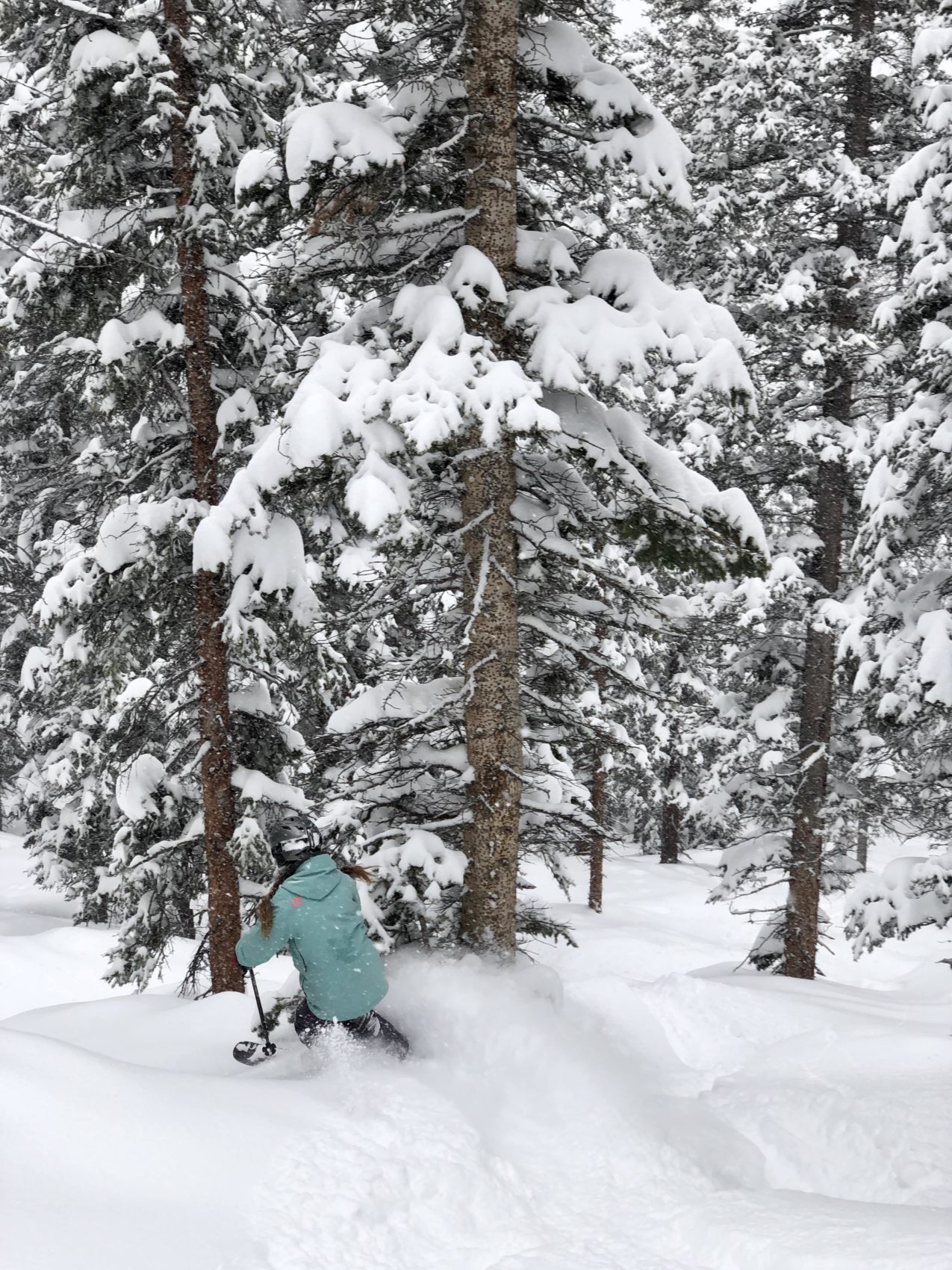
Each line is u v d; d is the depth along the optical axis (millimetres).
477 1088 5168
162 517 8867
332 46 7531
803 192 12969
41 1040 4309
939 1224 3844
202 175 8930
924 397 10453
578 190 7957
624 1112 5176
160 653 10406
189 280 9188
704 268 14203
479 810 6777
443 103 6992
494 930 6711
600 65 7086
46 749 18484
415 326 6305
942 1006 9805
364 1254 3586
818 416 13094
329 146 6051
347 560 8625
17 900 21578
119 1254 3107
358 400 5879
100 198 9352
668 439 12953
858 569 11836
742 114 13039
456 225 6836
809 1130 5500
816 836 13812
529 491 7203
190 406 9328
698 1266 3797
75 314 9438
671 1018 7605
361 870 5645
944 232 10414
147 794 11094
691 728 19172
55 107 9070
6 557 18016
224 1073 5727
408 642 9492
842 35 13008
